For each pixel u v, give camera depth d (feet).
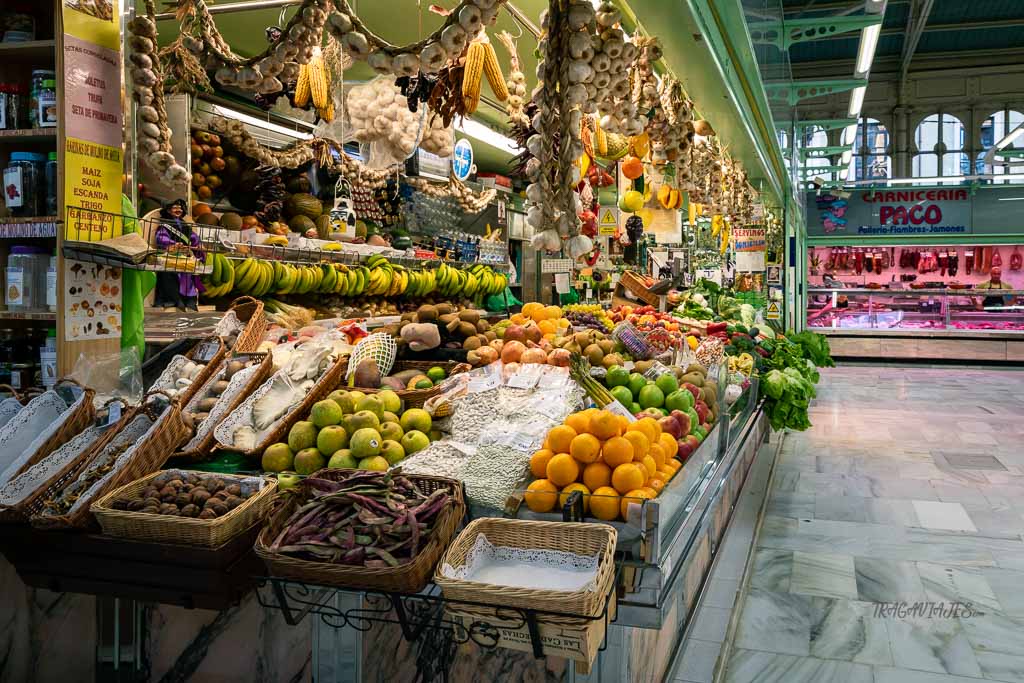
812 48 56.59
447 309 11.78
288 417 8.04
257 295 15.65
